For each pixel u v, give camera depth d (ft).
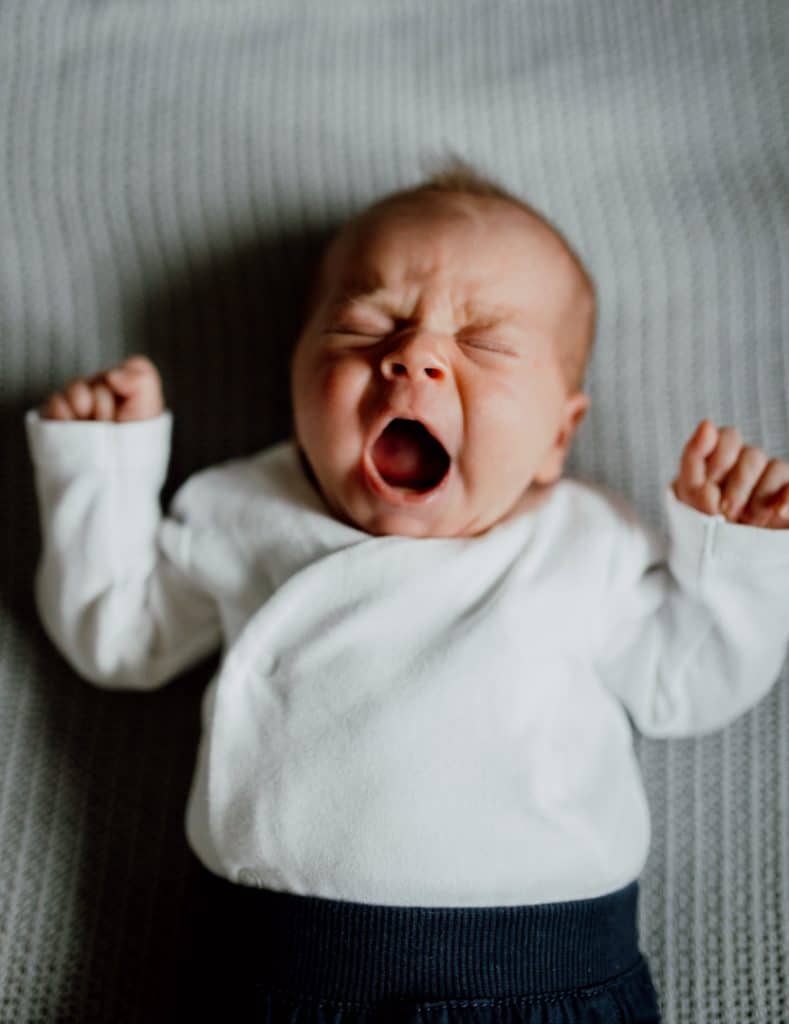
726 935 3.38
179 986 3.35
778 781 3.51
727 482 2.92
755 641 3.06
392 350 2.99
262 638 3.03
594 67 4.03
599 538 3.18
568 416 3.38
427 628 3.01
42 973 3.32
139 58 3.95
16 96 3.88
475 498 3.07
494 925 2.80
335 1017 2.73
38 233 3.81
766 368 3.82
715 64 4.01
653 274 3.87
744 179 3.92
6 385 3.74
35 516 3.69
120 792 3.52
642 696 3.23
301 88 3.99
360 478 3.04
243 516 3.32
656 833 3.48
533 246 3.21
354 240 3.26
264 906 2.84
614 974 2.94
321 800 2.84
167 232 3.85
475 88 4.02
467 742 2.88
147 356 3.81
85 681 3.59
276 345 3.84
